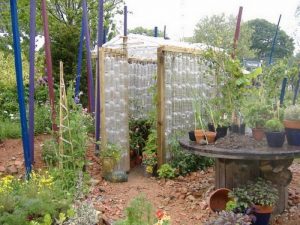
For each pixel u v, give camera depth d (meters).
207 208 4.51
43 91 8.49
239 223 3.35
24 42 10.34
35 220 3.53
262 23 22.42
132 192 5.16
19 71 4.91
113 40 7.92
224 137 4.82
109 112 5.77
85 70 9.06
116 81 5.83
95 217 3.69
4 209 3.52
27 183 4.25
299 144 4.27
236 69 5.01
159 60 5.81
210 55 5.18
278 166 4.33
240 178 4.50
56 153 5.08
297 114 4.22
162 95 5.85
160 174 5.75
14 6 4.82
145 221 3.56
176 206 4.68
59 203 3.79
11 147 6.34
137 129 6.76
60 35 9.25
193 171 6.10
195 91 6.39
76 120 5.27
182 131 6.30
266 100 4.87
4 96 8.56
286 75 5.03
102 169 5.65
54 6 11.00
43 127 7.14
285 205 4.57
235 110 5.11
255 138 4.64
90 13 10.87
